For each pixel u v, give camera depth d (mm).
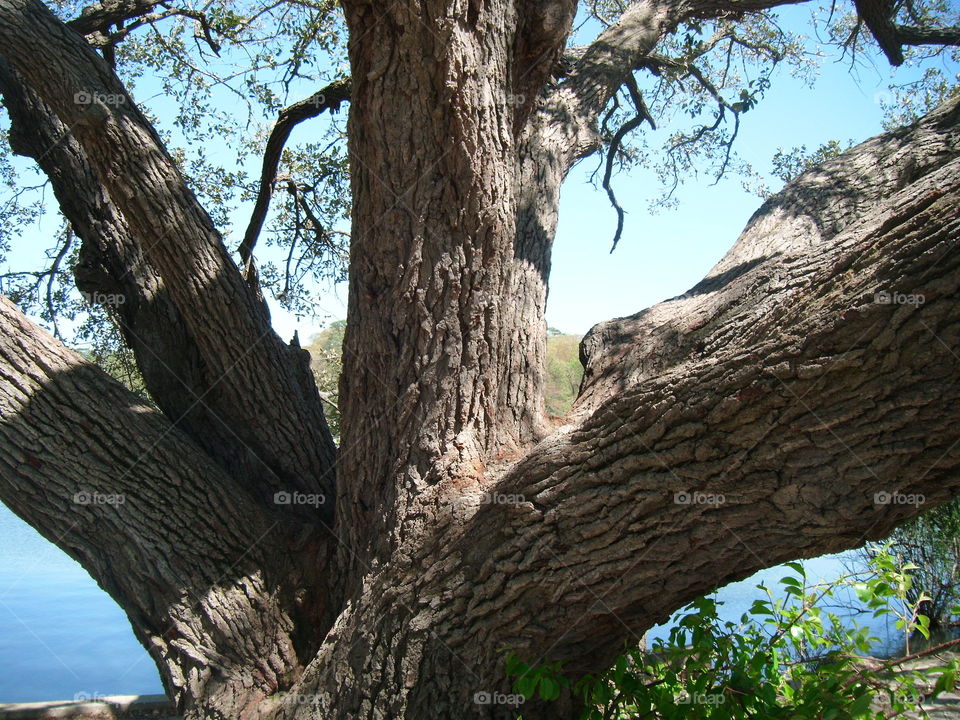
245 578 4004
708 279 4625
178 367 4602
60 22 4105
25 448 3781
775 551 2756
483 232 3676
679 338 3723
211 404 4539
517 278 4375
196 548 3953
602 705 3484
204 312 4262
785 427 2488
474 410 3773
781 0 6656
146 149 4090
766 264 3564
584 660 3385
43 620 8281
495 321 3824
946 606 6961
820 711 2980
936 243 2188
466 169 3535
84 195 4805
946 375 2195
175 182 4176
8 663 6824
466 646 3340
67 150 4836
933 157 4469
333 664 3580
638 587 3023
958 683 4258
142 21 7094
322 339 10094
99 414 3930
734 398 2555
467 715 3355
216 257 4289
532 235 4762
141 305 4691
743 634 3891
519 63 3959
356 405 3934
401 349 3766
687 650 3262
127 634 7836
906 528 7258
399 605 3459
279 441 4500
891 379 2275
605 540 2971
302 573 4148
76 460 3842
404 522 3621
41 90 3988
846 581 4246
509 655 3289
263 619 3973
